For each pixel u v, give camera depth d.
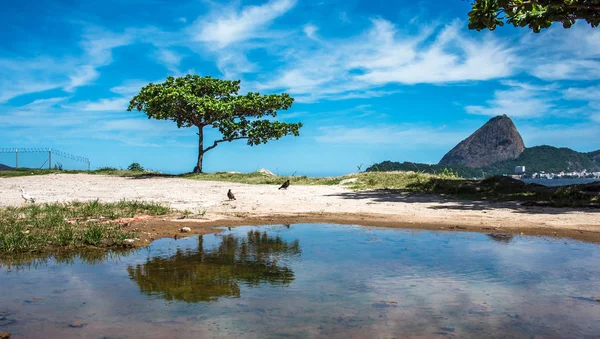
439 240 6.80
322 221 9.08
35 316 3.36
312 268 4.93
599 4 10.60
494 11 11.30
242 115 30.70
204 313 3.40
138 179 25.11
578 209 10.26
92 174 28.55
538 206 11.02
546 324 3.14
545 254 5.67
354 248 6.14
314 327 3.08
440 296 3.83
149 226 8.30
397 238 7.00
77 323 3.20
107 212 9.91
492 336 2.90
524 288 4.07
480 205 11.57
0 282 4.46
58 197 14.60
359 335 2.92
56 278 4.63
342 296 3.83
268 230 8.00
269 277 4.54
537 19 11.40
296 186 19.25
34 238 6.75
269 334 2.95
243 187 19.14
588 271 4.73
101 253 6.06
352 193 15.49
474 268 4.88
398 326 3.09
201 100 28.08
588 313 3.38
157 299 3.80
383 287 4.11
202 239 7.09
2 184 21.25
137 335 2.95
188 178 25.80
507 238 6.96
